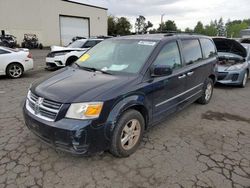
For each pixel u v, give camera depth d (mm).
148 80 3477
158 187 2746
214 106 5762
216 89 7621
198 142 3852
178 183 2824
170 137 3994
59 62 10047
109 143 3027
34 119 2980
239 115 5195
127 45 4102
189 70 4516
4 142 3635
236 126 4570
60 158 3246
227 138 4039
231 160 3352
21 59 8922
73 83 3188
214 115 5133
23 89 6965
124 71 3570
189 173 3018
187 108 5531
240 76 7535
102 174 2943
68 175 2906
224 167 3176
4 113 4836
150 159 3301
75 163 3146
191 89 4793
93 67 3900
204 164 3227
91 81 3238
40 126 2914
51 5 29609
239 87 7957
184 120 4781
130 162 3215
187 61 4578
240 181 2902
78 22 32812
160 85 3672
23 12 28109
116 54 4027
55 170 2994
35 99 3086
